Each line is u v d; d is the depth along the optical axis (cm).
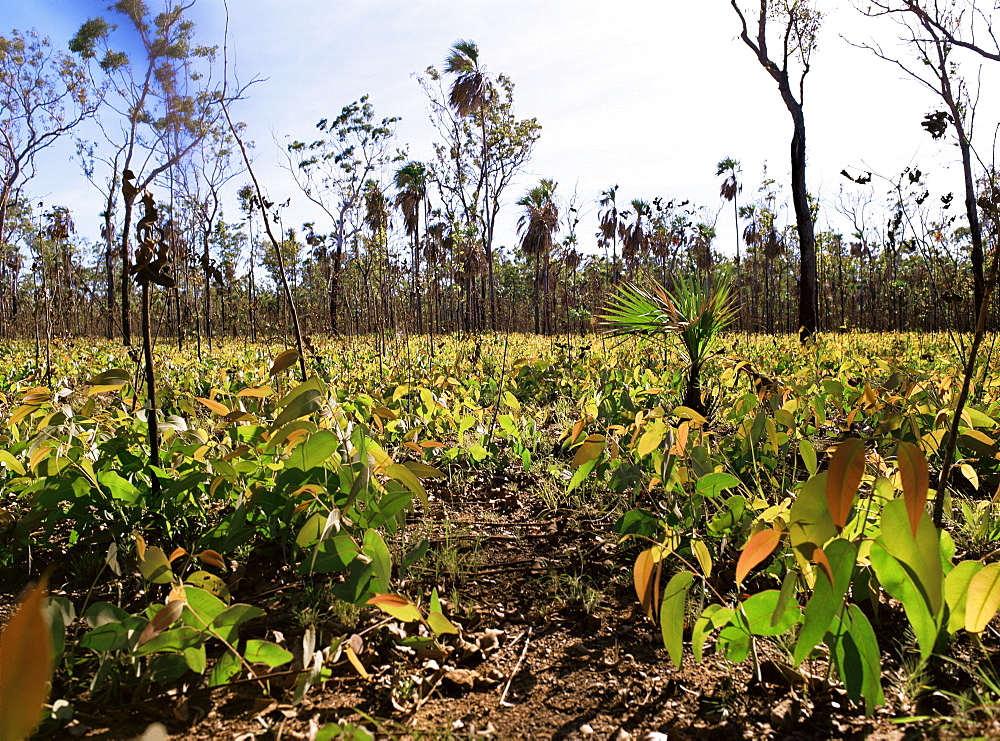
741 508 271
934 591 152
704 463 278
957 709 168
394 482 283
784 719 176
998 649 200
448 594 261
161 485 294
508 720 182
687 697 190
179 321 1241
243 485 287
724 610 187
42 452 268
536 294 3128
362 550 227
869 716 175
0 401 518
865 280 3659
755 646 197
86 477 273
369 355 940
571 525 330
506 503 372
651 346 744
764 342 1215
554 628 235
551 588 261
